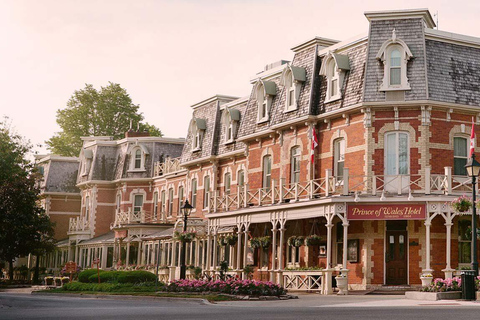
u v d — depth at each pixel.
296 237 32.19
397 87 28.94
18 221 49.59
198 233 40.69
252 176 37.53
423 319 13.52
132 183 56.91
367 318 13.94
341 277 27.41
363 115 29.80
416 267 28.34
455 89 29.34
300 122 32.94
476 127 29.77
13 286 50.25
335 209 28.11
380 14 30.08
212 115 44.91
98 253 54.69
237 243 37.69
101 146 60.31
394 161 29.17
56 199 64.62
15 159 51.22
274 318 14.23
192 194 46.66
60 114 79.81
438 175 27.73
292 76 33.91
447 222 26.98
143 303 23.08
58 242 62.53
